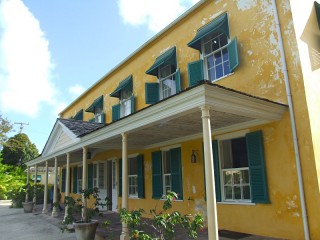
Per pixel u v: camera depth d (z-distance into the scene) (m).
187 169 9.87
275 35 7.67
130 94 13.93
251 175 7.72
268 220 7.27
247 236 7.35
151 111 7.07
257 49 8.08
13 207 21.14
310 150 6.65
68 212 9.47
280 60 7.47
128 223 6.37
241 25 8.62
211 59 9.61
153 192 11.42
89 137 10.36
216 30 8.97
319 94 7.32
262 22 8.05
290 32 7.32
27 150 37.28
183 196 9.89
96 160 16.23
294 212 6.79
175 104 6.37
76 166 19.50
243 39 8.50
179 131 8.93
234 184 8.36
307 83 7.03
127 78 13.97
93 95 18.11
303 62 7.12
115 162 14.53
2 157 34.47
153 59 12.38
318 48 7.80
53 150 14.51
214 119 7.46
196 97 5.88
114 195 14.46
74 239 9.01
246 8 8.55
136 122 7.78
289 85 7.18
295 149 6.86
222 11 9.31
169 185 10.95
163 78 11.77
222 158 8.78
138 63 13.48
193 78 9.74
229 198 8.44
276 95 7.48
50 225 11.90
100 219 11.87
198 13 10.23
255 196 7.58
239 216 7.95
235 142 8.57
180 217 5.42
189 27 10.56
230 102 6.15
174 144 10.52
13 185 30.19
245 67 8.33
